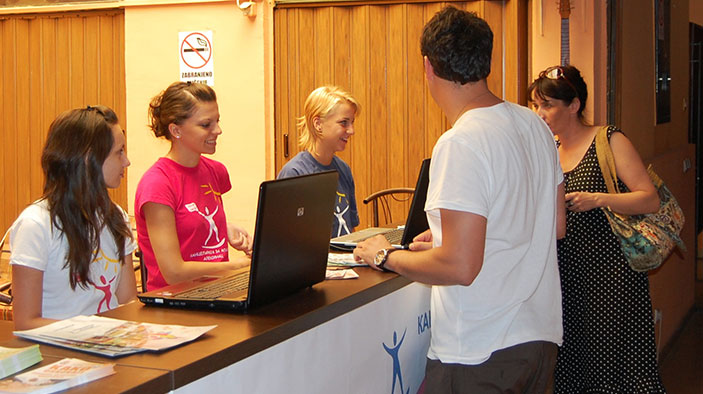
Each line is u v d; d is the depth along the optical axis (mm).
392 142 4738
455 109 1834
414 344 2260
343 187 3316
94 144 1959
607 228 2830
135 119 5051
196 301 1678
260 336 1460
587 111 4355
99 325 1494
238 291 1765
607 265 2834
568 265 2906
